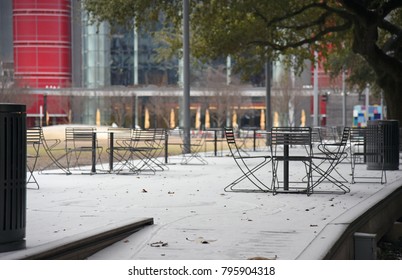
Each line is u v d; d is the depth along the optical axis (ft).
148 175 71.67
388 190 51.60
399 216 54.54
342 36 143.43
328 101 326.65
